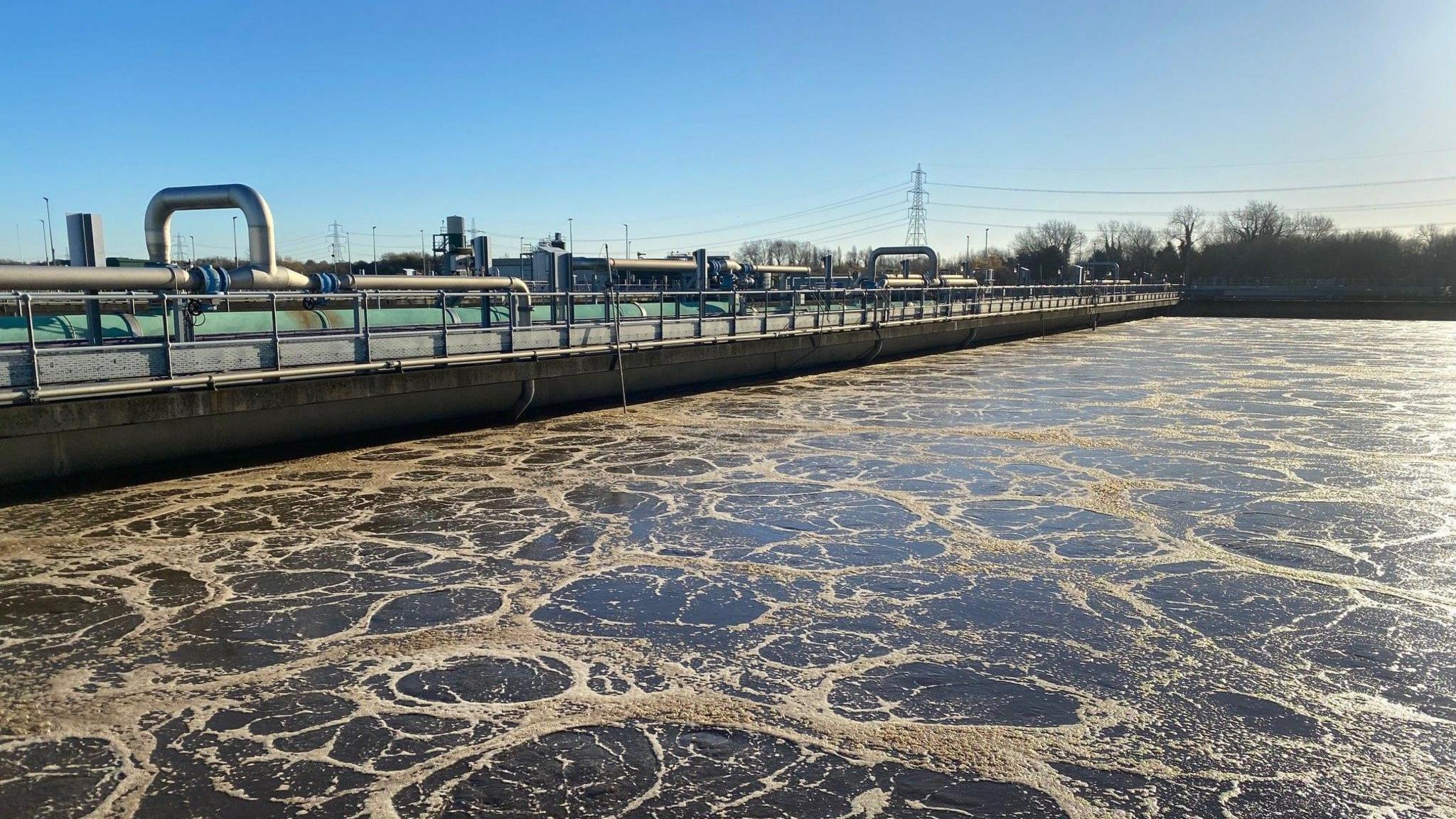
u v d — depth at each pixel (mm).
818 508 11617
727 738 5953
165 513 11016
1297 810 5148
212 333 16672
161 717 6199
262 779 5453
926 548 9977
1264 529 10773
